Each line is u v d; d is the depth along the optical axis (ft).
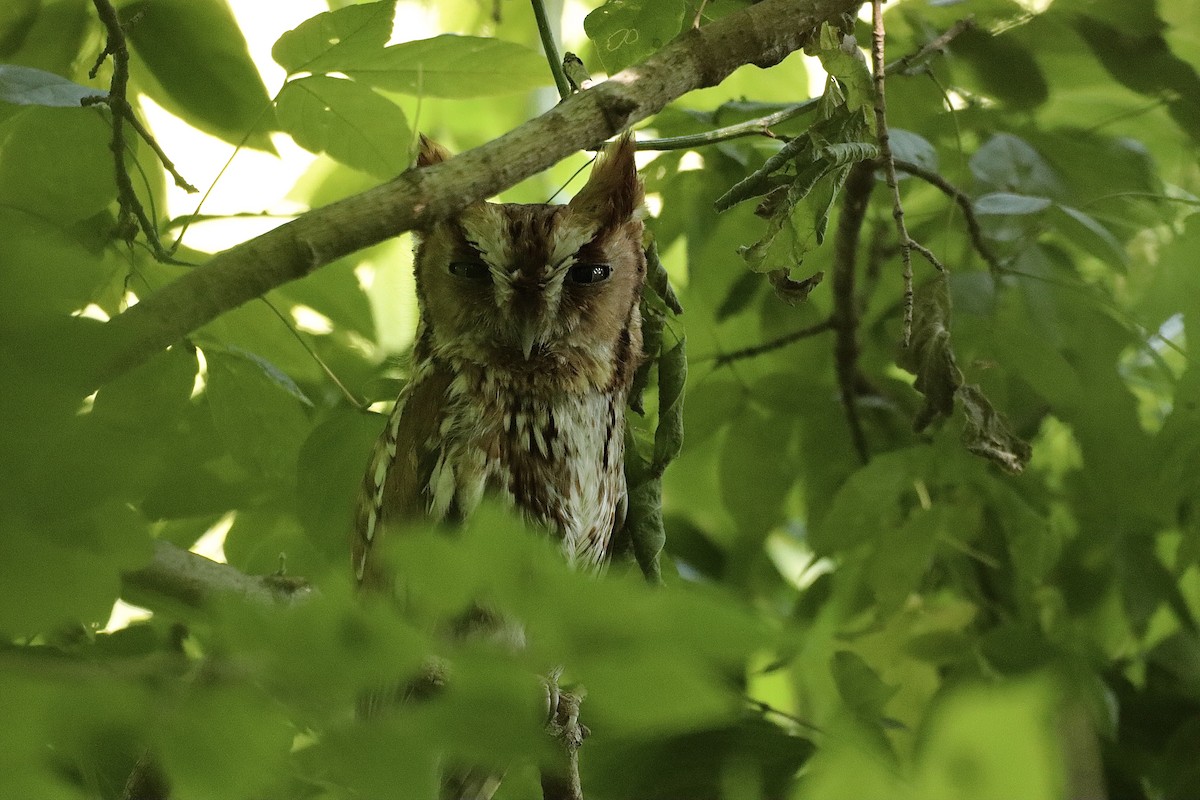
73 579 16.42
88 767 19.30
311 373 19.90
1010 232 19.98
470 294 19.86
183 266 19.71
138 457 17.72
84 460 16.89
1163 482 19.92
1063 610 20.12
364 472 19.76
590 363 19.88
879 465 19.92
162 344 19.33
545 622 13.47
